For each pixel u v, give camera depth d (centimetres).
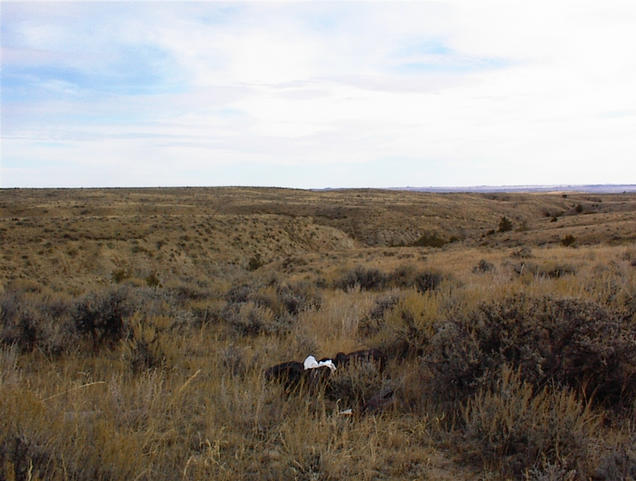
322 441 377
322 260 4603
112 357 650
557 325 457
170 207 12244
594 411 412
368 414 438
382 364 566
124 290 845
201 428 411
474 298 733
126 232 7019
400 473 342
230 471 330
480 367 442
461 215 13912
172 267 6419
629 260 1809
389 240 10919
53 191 18075
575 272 1454
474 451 367
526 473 320
